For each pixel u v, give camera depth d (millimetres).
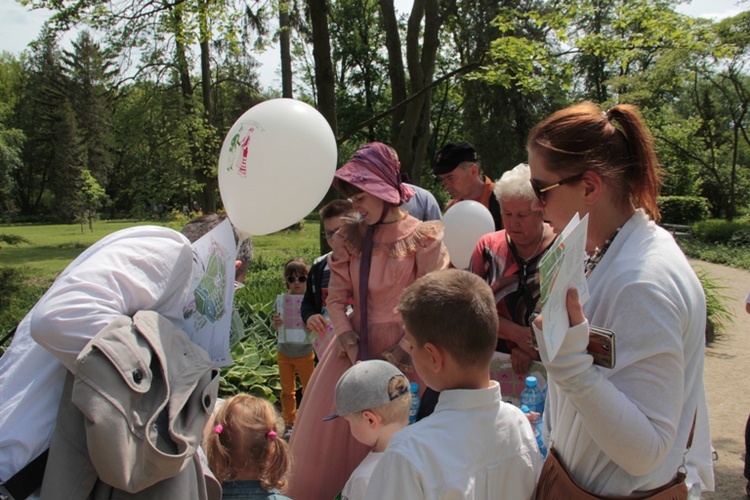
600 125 1376
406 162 12414
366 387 2104
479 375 1489
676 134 29500
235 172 2344
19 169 53656
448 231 3559
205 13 9797
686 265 1316
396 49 13016
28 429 1581
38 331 1523
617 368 1257
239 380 5188
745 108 26172
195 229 2205
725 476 3947
